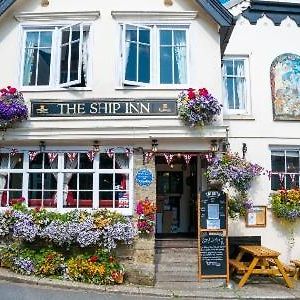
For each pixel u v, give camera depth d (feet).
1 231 34.30
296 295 31.17
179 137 34.60
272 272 33.58
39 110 35.60
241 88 43.91
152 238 33.76
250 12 44.45
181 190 43.14
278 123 42.80
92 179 35.65
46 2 37.24
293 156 42.98
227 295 30.76
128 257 33.58
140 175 34.91
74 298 28.12
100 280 31.76
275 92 43.21
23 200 35.35
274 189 42.27
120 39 36.50
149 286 32.40
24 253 33.30
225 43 39.73
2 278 31.71
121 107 35.27
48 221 33.53
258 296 30.66
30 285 30.71
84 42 36.76
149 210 33.86
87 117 35.06
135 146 35.29
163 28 37.01
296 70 43.86
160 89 35.68
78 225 32.96
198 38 36.73
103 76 35.83
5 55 36.94
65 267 32.65
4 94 34.71
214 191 34.17
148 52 36.52
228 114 42.91
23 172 35.83
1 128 34.91
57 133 34.83
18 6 37.37
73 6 37.14
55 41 36.88
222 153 35.70
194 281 33.88
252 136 42.32
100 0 36.99
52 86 36.19
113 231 32.99
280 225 41.06
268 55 43.91
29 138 34.96
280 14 44.78
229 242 39.93
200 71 36.29
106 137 34.71
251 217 40.86
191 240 37.27
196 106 33.91
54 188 35.83
